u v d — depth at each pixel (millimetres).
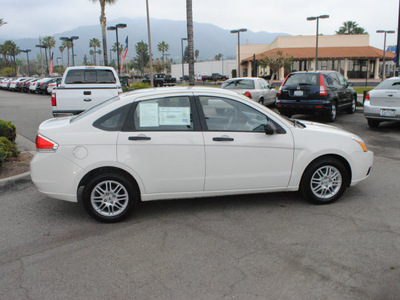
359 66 55125
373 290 3123
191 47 17438
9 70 89375
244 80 15070
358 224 4414
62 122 4758
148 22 24297
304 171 4930
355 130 10734
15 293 3141
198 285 3213
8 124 8344
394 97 9859
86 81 11641
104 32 32594
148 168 4457
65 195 4406
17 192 5730
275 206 5027
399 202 5125
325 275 3348
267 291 3119
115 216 4527
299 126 5035
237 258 3662
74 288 3199
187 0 17016
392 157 7637
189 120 4559
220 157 4586
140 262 3611
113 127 4434
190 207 5035
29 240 4125
